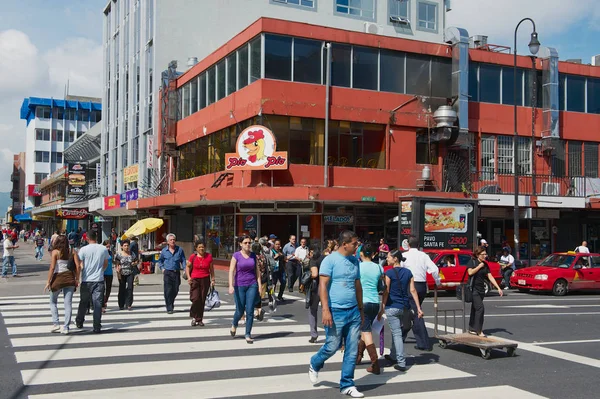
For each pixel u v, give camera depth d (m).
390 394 7.27
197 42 36.06
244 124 26.20
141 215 37.88
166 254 13.88
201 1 36.16
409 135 27.61
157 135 35.34
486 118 29.67
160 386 7.39
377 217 27.20
